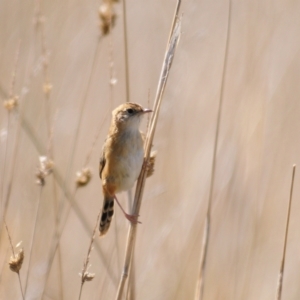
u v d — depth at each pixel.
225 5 19.09
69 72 18.09
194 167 16.02
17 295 13.63
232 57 17.80
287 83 16.80
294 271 15.66
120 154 11.20
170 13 19.95
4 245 13.32
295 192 16.77
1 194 12.51
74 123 17.66
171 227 15.00
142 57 19.33
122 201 15.11
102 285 12.47
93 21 18.81
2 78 17.38
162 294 14.45
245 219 14.94
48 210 15.26
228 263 14.77
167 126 16.42
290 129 16.75
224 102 17.03
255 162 15.10
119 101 18.53
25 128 12.85
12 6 18.91
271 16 17.23
